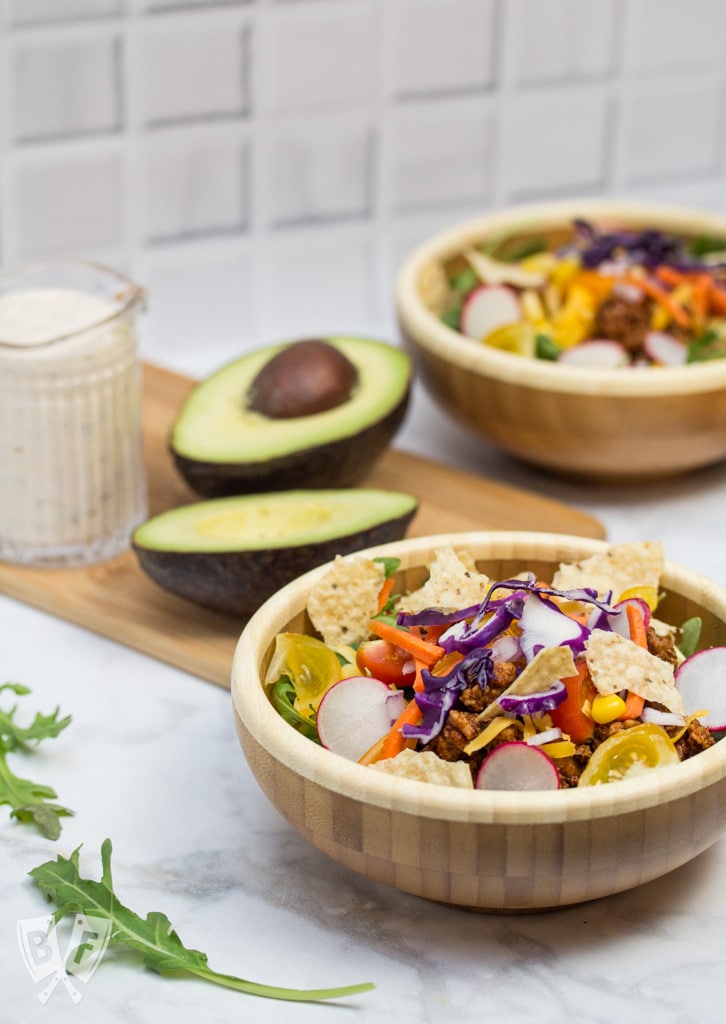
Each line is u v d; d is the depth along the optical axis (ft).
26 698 3.11
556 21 4.53
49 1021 2.63
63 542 3.33
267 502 3.21
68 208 4.29
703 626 2.91
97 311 3.32
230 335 4.61
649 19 4.67
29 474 3.29
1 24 4.02
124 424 3.34
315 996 2.63
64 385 3.25
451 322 3.65
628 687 2.70
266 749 2.68
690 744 2.72
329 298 4.69
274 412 3.35
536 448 3.48
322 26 4.27
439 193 4.70
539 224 3.84
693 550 3.45
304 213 4.56
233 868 2.84
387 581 2.94
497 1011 2.64
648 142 4.91
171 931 2.69
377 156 4.53
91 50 4.13
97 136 4.22
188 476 3.32
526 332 3.53
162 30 4.14
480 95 4.56
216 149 4.36
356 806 2.61
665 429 3.39
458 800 2.57
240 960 2.70
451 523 3.44
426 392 3.59
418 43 4.41
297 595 2.89
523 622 2.76
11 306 3.33
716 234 3.80
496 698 2.72
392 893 2.80
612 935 2.74
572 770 2.70
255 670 2.77
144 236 4.41
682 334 3.60
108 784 2.96
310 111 4.38
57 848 2.85
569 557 2.97
